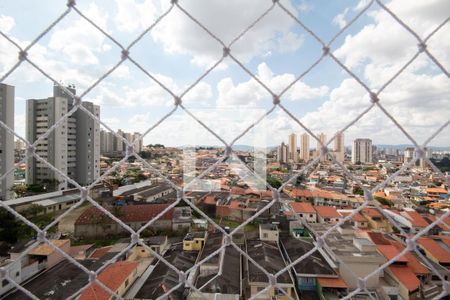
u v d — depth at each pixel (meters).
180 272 1.79
